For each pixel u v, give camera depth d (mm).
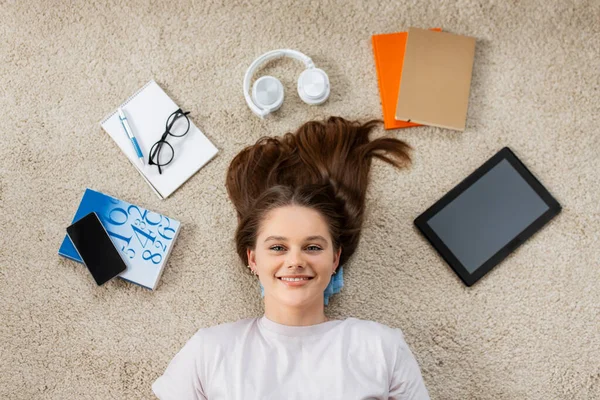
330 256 1203
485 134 1416
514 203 1376
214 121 1425
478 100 1425
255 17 1446
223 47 1442
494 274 1387
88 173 1421
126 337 1384
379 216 1399
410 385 1202
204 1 1451
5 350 1389
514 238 1370
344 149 1337
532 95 1424
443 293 1382
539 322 1377
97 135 1428
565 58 1429
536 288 1383
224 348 1198
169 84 1436
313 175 1330
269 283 1196
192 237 1400
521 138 1414
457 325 1377
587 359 1366
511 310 1380
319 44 1440
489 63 1433
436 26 1440
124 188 1415
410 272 1387
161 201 1410
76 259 1365
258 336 1217
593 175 1403
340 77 1434
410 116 1366
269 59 1436
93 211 1366
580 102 1420
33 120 1436
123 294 1393
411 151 1409
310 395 1156
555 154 1410
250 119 1425
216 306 1387
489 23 1439
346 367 1175
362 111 1427
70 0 1457
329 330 1216
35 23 1454
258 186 1340
